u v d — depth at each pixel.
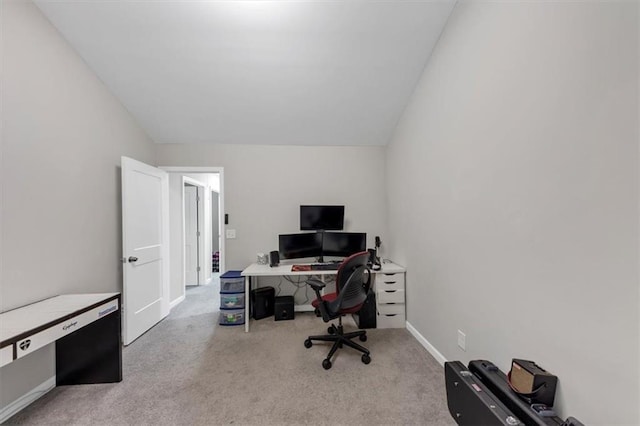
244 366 2.15
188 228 4.88
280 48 2.25
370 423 1.55
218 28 2.07
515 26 1.39
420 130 2.55
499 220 1.51
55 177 1.99
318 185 3.65
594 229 1.01
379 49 2.27
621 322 0.93
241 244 3.56
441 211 2.15
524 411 1.13
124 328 2.53
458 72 1.91
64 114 2.08
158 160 3.48
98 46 2.17
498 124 1.52
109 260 2.56
